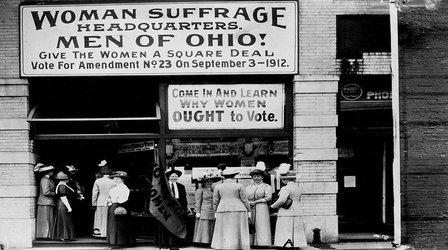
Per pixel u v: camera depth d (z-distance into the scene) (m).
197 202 12.99
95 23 13.55
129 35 13.55
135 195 13.98
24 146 13.48
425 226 11.28
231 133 13.76
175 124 13.82
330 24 13.55
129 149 14.27
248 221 12.70
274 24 13.53
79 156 14.51
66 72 13.57
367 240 13.52
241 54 13.55
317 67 13.55
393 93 11.14
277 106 13.84
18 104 13.55
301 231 12.44
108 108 14.05
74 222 13.88
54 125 13.84
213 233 12.72
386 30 13.67
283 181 12.66
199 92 13.84
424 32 11.12
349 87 13.90
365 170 14.44
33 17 13.55
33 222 13.51
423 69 11.12
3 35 13.52
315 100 13.55
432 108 11.15
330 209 13.46
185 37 13.55
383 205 14.38
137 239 13.72
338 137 14.43
